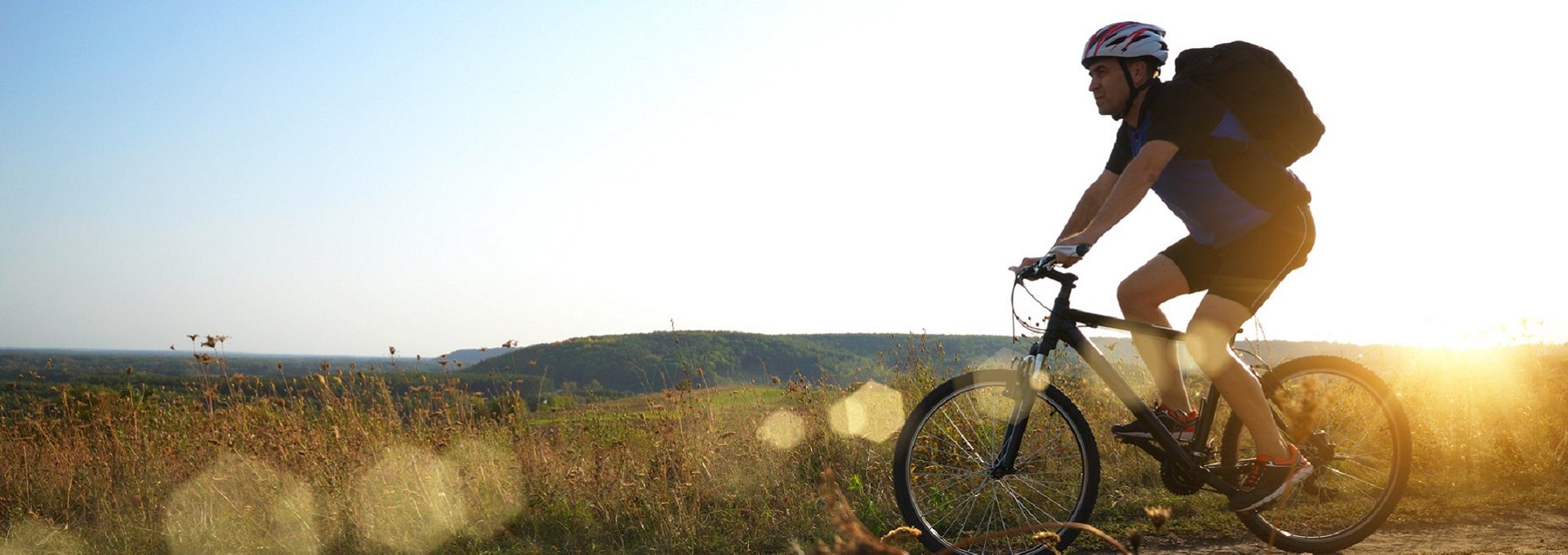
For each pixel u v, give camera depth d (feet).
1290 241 10.94
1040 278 11.56
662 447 17.54
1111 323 11.82
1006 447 12.10
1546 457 16.29
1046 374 12.10
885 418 18.35
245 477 17.19
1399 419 12.40
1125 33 11.30
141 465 18.61
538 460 17.97
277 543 15.28
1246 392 11.46
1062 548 12.06
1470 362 19.85
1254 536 12.98
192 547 15.43
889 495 15.48
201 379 22.06
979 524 12.48
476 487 16.57
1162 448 12.08
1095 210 12.53
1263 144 10.69
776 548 14.02
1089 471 12.04
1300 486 12.36
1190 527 13.43
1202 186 10.99
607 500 15.89
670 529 14.58
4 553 15.49
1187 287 11.60
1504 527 13.12
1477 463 16.02
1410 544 12.50
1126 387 11.98
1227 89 10.68
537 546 14.88
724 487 16.30
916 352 20.43
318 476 16.65
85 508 17.70
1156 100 11.05
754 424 18.57
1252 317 11.42
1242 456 12.63
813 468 17.67
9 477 18.75
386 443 18.40
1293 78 10.84
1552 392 18.95
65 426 21.02
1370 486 12.46
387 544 15.01
